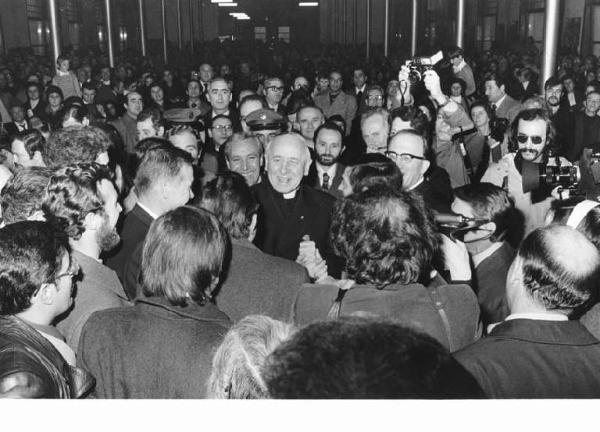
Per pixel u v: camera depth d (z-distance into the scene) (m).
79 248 2.11
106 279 2.07
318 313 1.72
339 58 25.14
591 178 2.34
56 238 1.69
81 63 17.02
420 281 1.80
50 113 8.47
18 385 1.40
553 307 1.48
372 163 2.44
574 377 1.41
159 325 1.65
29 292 1.61
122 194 3.38
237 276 2.19
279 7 37.88
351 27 32.84
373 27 32.44
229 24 38.12
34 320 1.67
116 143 3.82
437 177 3.36
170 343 1.62
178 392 1.60
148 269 1.71
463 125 4.07
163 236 1.70
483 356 1.43
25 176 2.33
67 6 24.09
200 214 1.76
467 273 2.12
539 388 1.40
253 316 1.34
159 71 19.33
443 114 4.06
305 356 0.71
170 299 1.68
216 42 30.50
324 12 33.25
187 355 1.61
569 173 2.45
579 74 13.77
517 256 1.56
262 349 1.25
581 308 1.67
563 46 20.28
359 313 0.90
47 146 2.92
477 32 26.16
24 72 15.53
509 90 11.50
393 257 1.65
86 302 1.98
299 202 3.29
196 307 1.70
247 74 16.39
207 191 2.28
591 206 1.95
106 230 2.15
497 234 2.49
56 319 1.98
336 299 1.70
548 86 6.78
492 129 4.73
